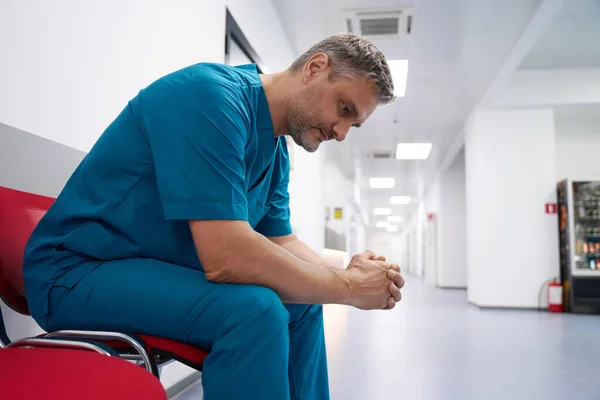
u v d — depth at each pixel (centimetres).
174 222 89
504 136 662
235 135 86
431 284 1195
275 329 73
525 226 646
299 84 101
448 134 830
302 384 105
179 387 210
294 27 460
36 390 49
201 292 76
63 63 140
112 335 74
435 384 235
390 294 94
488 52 508
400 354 309
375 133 826
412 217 2177
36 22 129
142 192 88
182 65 221
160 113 85
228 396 69
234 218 80
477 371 264
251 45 339
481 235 654
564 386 236
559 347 343
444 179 1095
